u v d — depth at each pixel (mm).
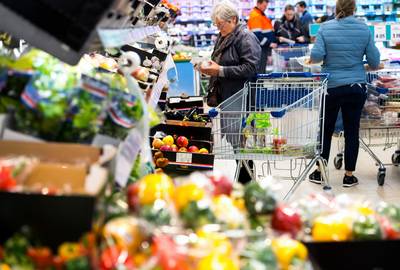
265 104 4855
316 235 1477
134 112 1846
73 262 1214
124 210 1530
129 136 1858
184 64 7328
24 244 1236
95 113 1655
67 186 1361
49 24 1618
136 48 3768
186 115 4535
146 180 1530
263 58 10938
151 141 4160
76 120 1632
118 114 1800
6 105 1624
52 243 1263
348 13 5379
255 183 1549
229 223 1396
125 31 2176
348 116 5516
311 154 4391
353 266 1379
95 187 1338
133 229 1347
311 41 11477
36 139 1628
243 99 4824
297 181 4461
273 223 1479
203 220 1383
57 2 1588
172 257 1258
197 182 1479
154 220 1394
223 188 1533
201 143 4219
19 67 1688
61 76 1686
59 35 1633
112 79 1923
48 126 1622
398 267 1374
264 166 6289
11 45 2721
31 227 1262
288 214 1480
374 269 1358
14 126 1620
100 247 1330
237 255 1339
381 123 5836
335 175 6105
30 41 1811
